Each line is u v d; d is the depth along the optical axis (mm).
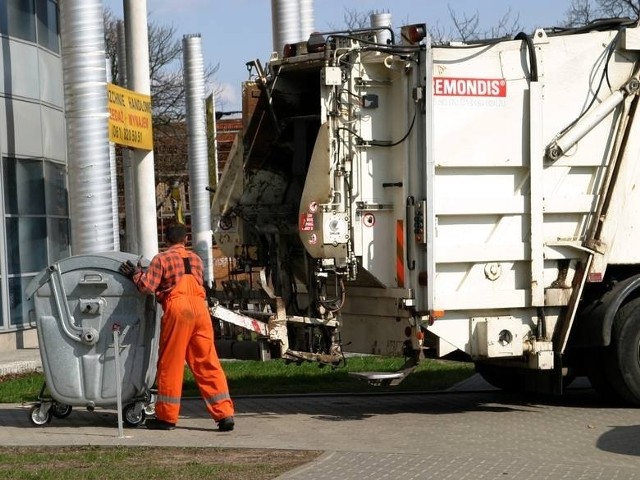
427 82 10562
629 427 10336
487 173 10891
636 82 11305
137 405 10508
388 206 10930
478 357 11000
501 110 10875
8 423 10883
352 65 10828
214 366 10328
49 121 22438
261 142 12078
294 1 17828
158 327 10570
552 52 11062
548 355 11039
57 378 10484
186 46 20875
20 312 20688
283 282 11852
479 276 10930
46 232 21969
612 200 11281
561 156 11102
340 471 8219
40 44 21969
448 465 8422
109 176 15648
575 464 8453
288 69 11398
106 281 10414
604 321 11117
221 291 11805
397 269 10883
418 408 11922
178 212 20844
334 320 11055
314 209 10773
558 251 11148
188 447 9336
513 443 9555
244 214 12164
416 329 10766
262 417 11227
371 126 10875
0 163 19953
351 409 11867
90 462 8727
